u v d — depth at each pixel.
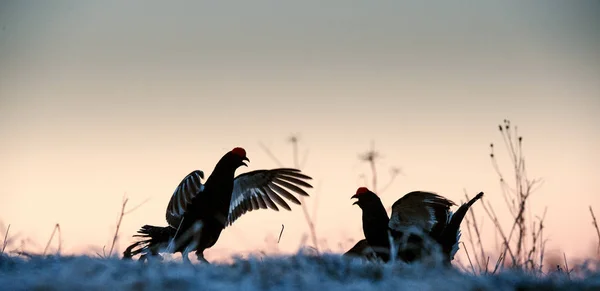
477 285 10.71
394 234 15.06
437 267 11.47
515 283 11.23
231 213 16.08
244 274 10.78
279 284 10.33
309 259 11.89
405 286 10.40
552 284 11.24
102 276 10.24
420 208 15.14
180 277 10.23
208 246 13.96
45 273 10.38
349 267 11.73
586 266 11.73
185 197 13.55
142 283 9.99
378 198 15.45
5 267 11.15
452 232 14.46
